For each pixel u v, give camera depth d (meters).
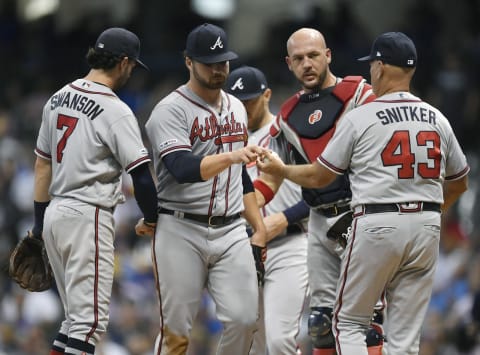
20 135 67.94
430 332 45.31
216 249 25.48
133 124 24.69
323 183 24.91
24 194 59.97
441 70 69.44
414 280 24.58
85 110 24.72
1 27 78.81
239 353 25.84
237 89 29.55
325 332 27.52
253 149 23.94
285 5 76.25
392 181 23.91
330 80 27.33
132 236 55.56
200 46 24.81
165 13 76.56
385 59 24.67
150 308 49.53
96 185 24.72
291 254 29.34
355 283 24.38
